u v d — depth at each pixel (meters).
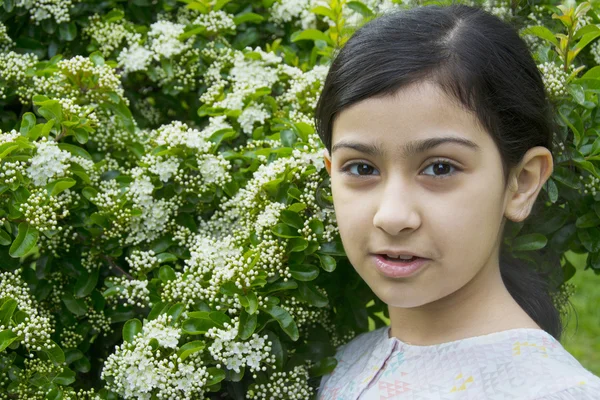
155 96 2.13
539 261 1.69
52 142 1.60
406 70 1.20
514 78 1.30
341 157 1.29
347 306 1.76
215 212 1.76
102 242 1.71
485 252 1.27
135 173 1.71
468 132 1.21
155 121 2.12
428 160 1.21
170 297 1.56
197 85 2.07
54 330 1.60
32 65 1.88
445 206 1.21
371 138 1.22
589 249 1.65
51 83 1.80
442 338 1.38
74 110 1.69
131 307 1.71
